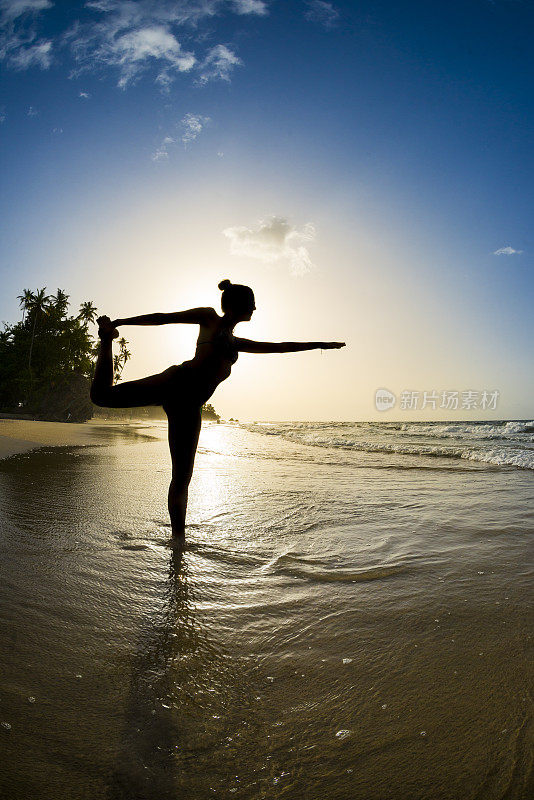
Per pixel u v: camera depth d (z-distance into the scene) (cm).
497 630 210
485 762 129
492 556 321
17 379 6059
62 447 1105
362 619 221
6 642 187
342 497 532
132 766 124
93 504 443
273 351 358
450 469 815
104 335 327
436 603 241
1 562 277
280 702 156
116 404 323
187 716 147
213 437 1914
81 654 181
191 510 450
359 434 2155
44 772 120
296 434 2183
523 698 158
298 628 211
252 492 557
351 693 161
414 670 176
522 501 514
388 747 135
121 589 247
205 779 121
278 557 313
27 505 432
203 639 198
